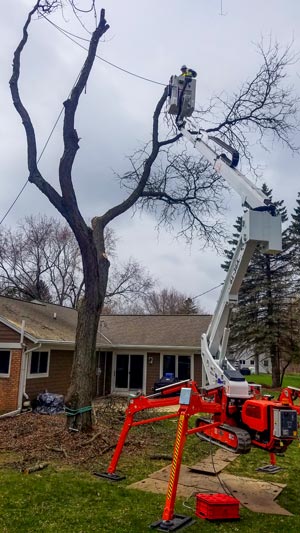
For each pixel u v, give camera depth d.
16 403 14.69
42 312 20.39
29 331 15.55
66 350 18.23
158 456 9.10
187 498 6.68
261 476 8.21
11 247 36.97
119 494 6.66
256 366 48.91
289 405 6.57
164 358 21.03
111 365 21.48
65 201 10.86
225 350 7.70
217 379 7.47
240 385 7.08
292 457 9.90
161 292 60.75
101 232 12.01
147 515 5.81
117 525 5.41
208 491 7.09
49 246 38.22
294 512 6.24
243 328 28.14
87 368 10.58
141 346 20.73
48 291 38.09
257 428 6.53
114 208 12.42
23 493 6.47
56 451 8.98
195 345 20.33
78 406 10.29
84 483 7.10
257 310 28.02
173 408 17.19
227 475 8.20
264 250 6.30
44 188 10.98
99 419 12.42
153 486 7.18
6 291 36.09
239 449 6.29
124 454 9.19
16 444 9.59
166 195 14.10
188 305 58.03
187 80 10.17
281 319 27.55
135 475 7.79
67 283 38.72
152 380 20.91
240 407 7.12
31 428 11.21
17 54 11.39
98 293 11.09
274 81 13.29
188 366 20.69
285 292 27.81
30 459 8.44
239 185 6.88
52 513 5.75
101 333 22.61
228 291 7.37
